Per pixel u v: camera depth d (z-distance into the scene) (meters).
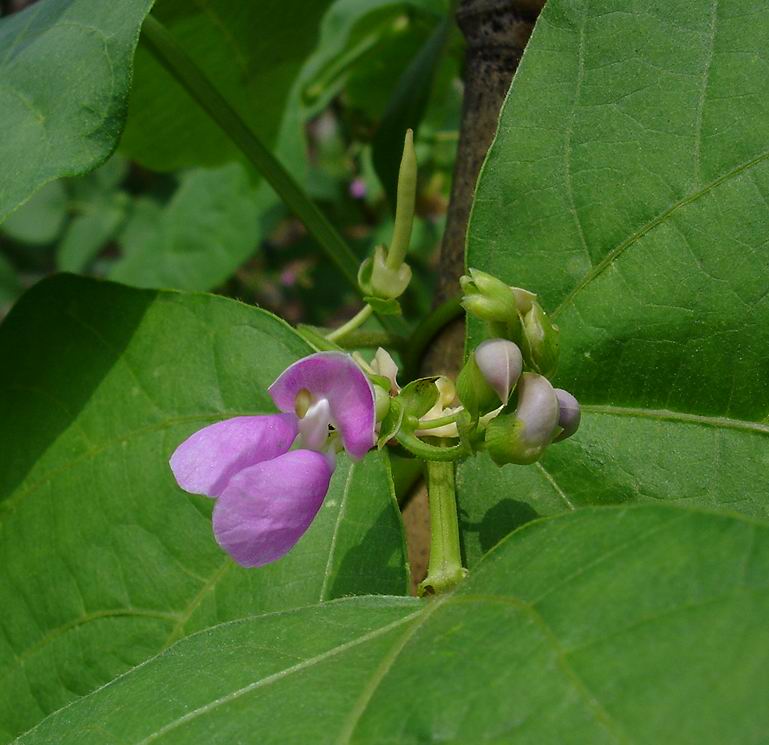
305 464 0.07
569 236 0.09
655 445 0.08
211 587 0.09
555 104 0.09
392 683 0.06
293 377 0.07
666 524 0.06
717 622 0.05
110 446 0.10
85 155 0.09
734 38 0.08
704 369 0.08
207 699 0.07
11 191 0.09
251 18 0.14
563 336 0.09
